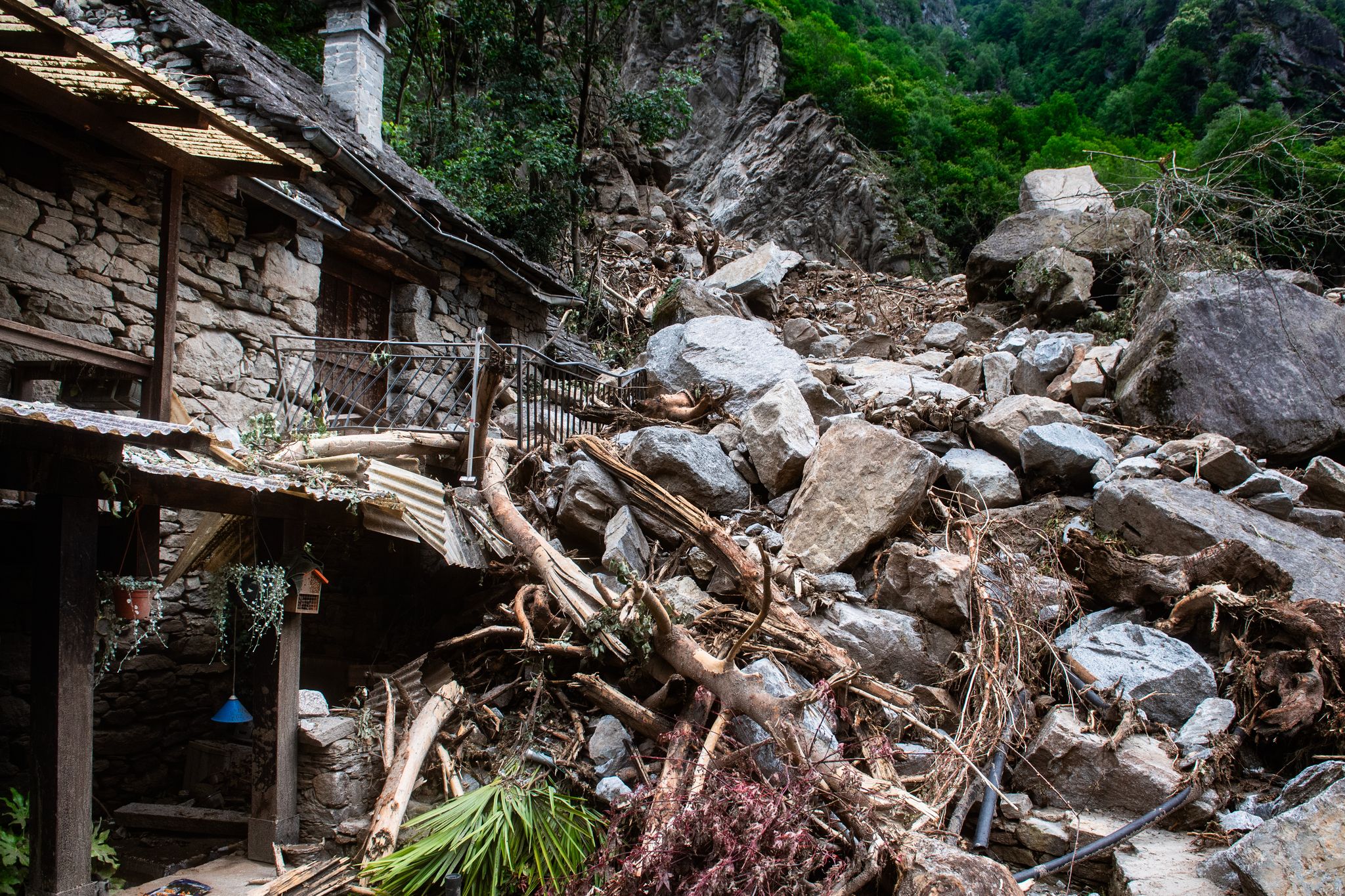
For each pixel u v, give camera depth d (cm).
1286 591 560
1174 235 1021
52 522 363
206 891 419
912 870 365
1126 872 399
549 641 554
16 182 529
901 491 620
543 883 392
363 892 411
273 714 468
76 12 680
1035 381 935
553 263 1571
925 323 1485
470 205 1384
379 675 575
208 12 883
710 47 2617
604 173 2153
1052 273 1183
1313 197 1011
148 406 507
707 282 1625
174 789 593
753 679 468
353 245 810
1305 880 342
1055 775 466
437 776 507
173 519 607
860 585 618
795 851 378
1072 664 530
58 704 355
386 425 810
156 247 618
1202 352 802
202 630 628
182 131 493
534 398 859
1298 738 490
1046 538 639
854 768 442
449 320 981
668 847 375
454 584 659
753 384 852
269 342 704
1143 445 752
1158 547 619
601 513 650
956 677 529
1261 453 778
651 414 844
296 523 488
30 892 354
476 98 1634
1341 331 802
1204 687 508
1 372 532
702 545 606
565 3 1678
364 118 973
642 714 496
